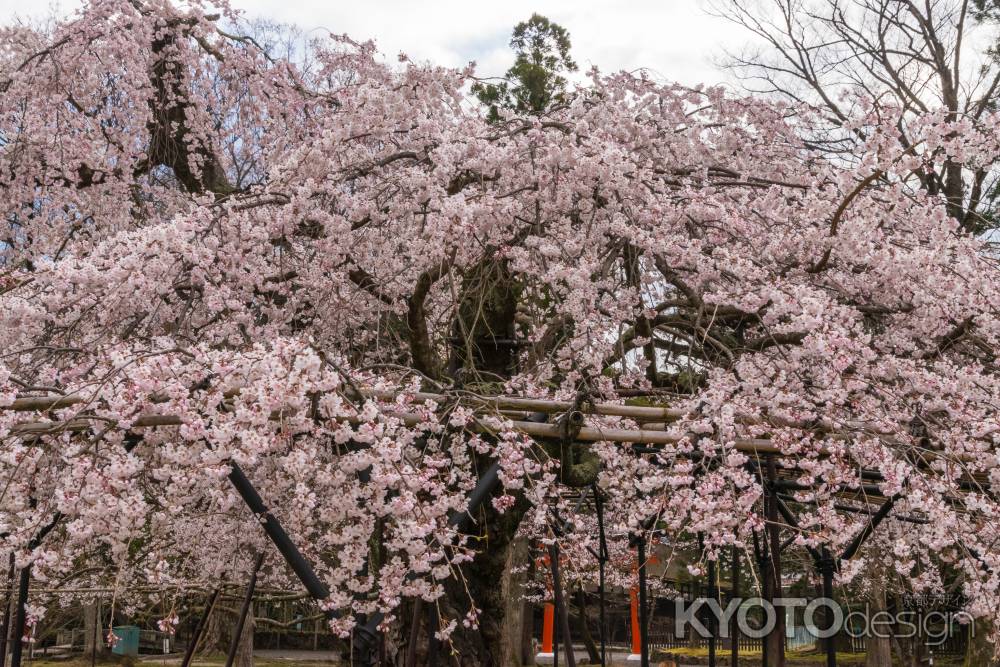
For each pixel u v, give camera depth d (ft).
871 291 16.29
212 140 22.18
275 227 14.39
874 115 11.89
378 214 15.23
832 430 11.19
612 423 13.33
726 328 18.06
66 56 20.35
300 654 51.80
